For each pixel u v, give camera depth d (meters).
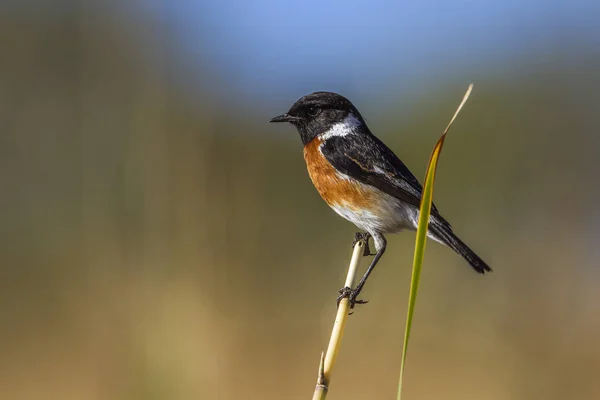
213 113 15.09
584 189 20.17
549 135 21.31
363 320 14.84
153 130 12.89
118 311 11.56
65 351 12.93
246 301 15.05
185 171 12.85
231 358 12.58
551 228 19.31
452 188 20.75
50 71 16.56
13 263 15.18
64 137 16.31
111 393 10.96
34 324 13.85
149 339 11.09
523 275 16.66
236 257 15.21
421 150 22.47
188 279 12.05
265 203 18.41
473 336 14.24
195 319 11.39
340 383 12.97
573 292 15.86
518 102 21.77
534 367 13.25
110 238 12.53
